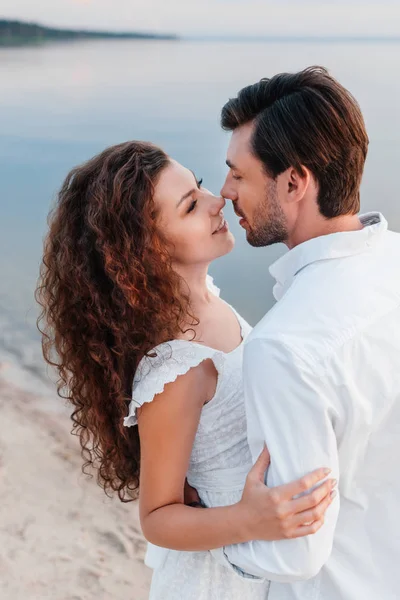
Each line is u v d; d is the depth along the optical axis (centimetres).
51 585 295
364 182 821
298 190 159
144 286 167
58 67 3123
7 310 639
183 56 3575
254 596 169
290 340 141
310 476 139
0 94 2173
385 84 1642
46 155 1302
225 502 171
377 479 154
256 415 144
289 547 143
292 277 161
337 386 140
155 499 162
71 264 175
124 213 166
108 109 1778
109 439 187
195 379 163
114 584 297
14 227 878
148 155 172
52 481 370
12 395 475
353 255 155
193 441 166
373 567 157
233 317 195
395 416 147
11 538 325
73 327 180
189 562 172
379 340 146
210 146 1202
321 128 154
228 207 707
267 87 161
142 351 167
